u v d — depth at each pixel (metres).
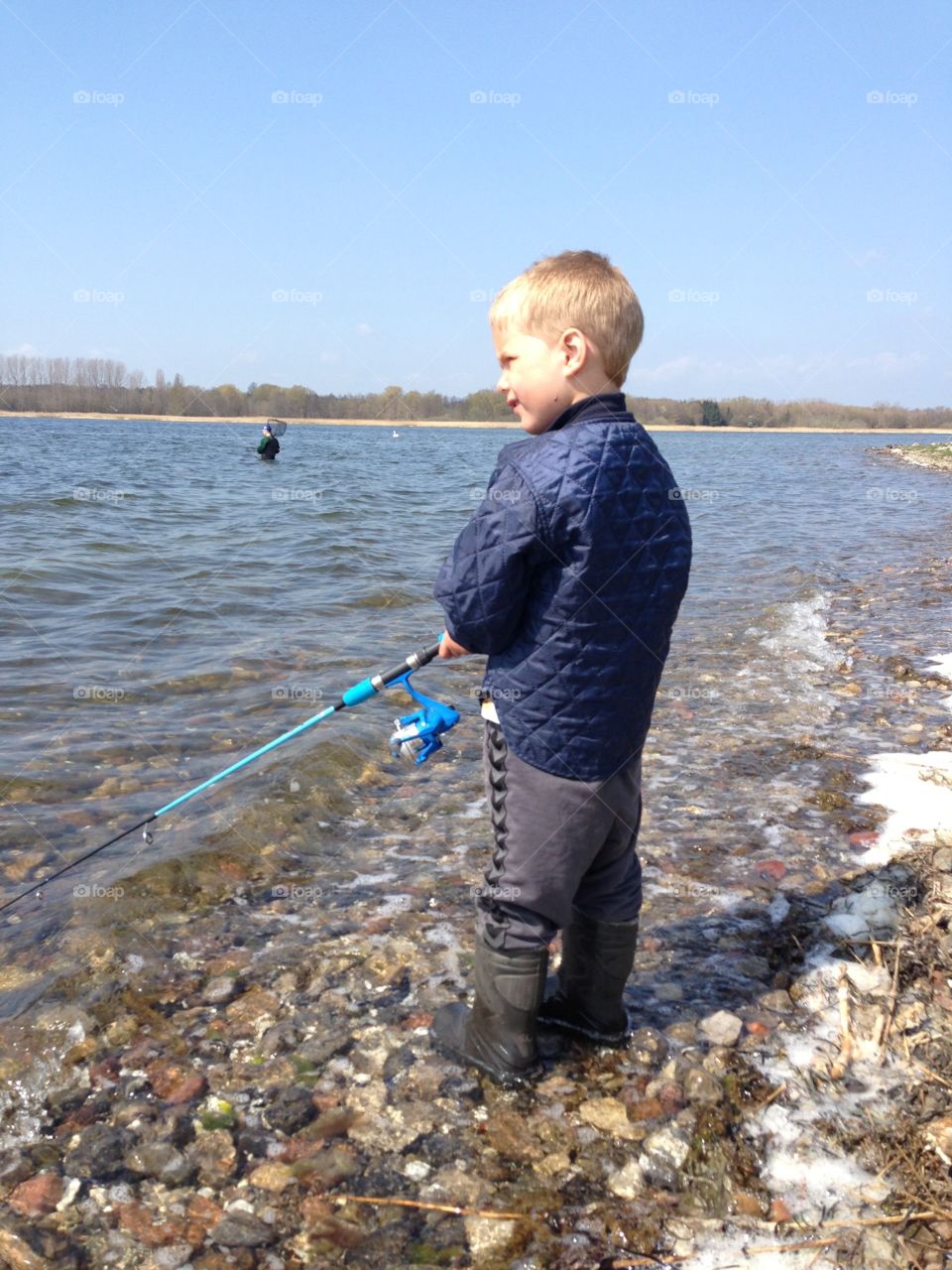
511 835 2.35
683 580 2.32
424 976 2.96
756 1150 2.27
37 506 15.17
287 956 3.06
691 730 5.35
